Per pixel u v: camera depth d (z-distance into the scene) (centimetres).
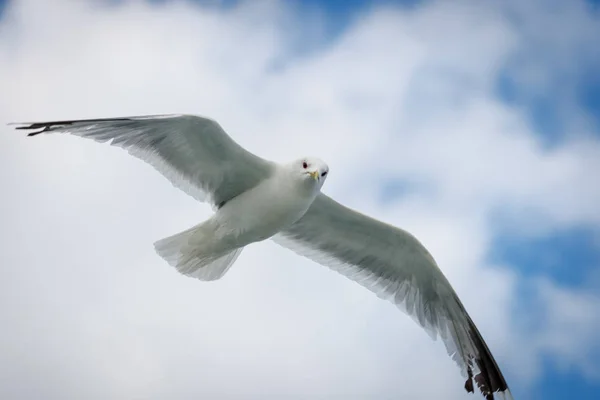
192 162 759
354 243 840
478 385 848
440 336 855
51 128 689
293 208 760
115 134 723
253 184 770
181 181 768
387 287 853
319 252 855
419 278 842
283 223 773
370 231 823
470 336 855
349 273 855
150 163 750
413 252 824
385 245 830
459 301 841
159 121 714
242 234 777
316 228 841
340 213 816
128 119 700
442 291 841
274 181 755
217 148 743
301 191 749
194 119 711
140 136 734
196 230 777
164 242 780
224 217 769
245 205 762
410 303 852
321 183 755
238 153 746
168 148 748
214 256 788
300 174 743
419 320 852
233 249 791
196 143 741
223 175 768
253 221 768
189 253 782
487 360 856
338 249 848
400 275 846
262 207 760
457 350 854
